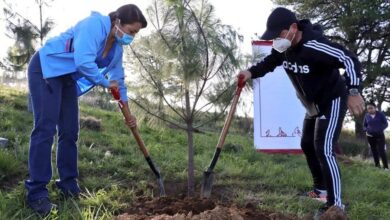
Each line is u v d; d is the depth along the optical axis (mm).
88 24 3996
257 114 8766
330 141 4473
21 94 10688
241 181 5730
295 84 4770
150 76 4684
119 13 4125
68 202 4172
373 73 20812
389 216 4883
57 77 4082
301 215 4656
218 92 4734
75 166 4480
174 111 4832
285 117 8758
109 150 6398
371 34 21781
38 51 4117
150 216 3764
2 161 4734
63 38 4113
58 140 4445
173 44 4535
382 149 11602
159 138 8023
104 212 4105
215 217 3459
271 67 4852
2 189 4457
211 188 5094
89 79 4027
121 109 4340
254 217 3891
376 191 5859
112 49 4266
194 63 4488
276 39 4410
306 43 4414
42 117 4016
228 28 4641
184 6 4559
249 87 4848
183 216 3496
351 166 7906
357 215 4754
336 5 22266
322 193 5379
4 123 6828
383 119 11625
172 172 5797
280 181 5879
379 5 20797
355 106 4199
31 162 4000
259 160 7602
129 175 5414
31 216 3832
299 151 8727
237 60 4621
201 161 6371
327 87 4539
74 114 4422
